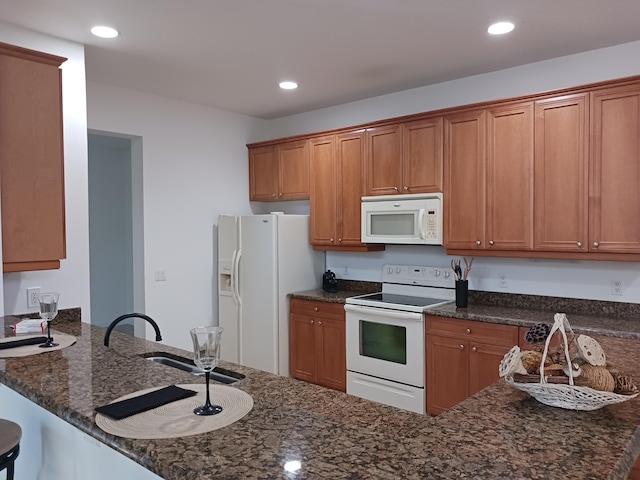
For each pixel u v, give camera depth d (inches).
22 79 97.0
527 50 121.6
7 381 62.4
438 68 135.2
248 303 169.0
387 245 165.9
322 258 180.5
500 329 118.4
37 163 99.0
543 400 52.0
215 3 94.3
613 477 36.2
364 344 145.2
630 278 118.0
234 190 188.9
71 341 84.2
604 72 120.3
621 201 109.0
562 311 127.9
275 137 199.3
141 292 163.6
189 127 173.2
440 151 137.1
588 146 112.9
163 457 38.7
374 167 152.7
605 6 96.6
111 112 151.8
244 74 139.4
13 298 104.4
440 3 95.0
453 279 148.6
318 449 40.1
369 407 57.2
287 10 97.8
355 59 127.2
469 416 49.1
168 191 167.5
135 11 97.3
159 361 82.4
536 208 120.9
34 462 75.3
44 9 95.8
